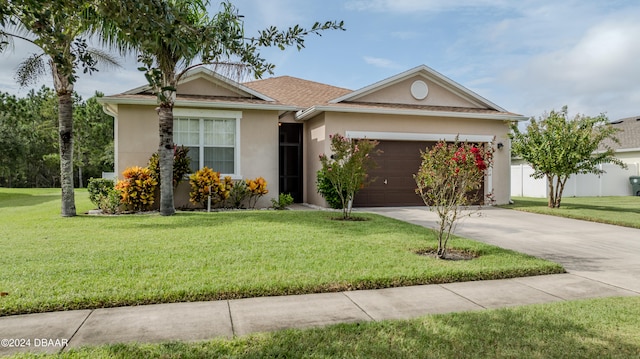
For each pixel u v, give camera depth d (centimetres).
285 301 427
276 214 1093
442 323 362
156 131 1245
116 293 419
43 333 338
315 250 631
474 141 1462
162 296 418
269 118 1342
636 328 353
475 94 1523
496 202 1477
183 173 1220
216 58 383
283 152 1603
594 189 2175
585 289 479
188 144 1286
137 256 583
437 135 1433
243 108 1297
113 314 383
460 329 349
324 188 1294
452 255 637
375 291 464
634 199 1889
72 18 365
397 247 662
